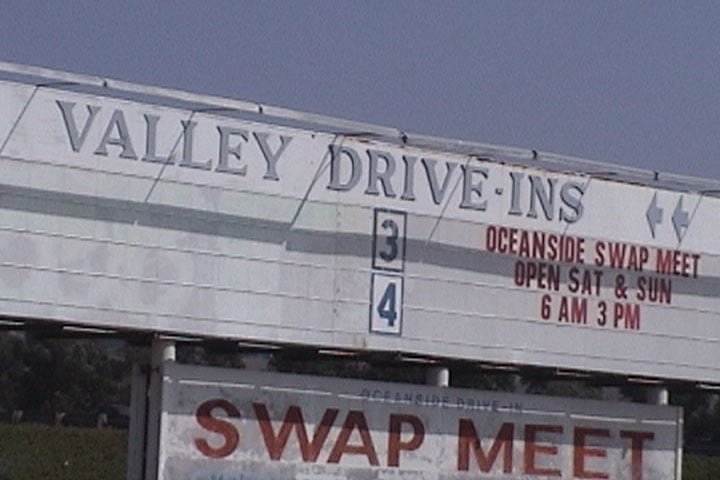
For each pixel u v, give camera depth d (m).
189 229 25.91
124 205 25.34
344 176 27.39
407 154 27.98
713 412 71.31
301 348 27.28
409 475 28.09
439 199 28.27
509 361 28.89
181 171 25.86
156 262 25.61
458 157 28.52
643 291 30.41
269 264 26.61
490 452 28.91
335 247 27.25
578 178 29.78
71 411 71.69
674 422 30.94
